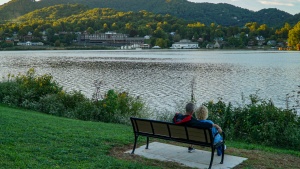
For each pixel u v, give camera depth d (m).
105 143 9.95
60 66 74.69
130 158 8.78
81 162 7.95
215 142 8.23
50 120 14.79
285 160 9.52
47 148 8.85
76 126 13.42
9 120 12.56
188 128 8.11
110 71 62.72
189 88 40.12
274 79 50.44
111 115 18.52
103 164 7.88
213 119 14.56
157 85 42.88
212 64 85.94
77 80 46.84
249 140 13.36
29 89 22.70
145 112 20.33
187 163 8.48
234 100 32.16
